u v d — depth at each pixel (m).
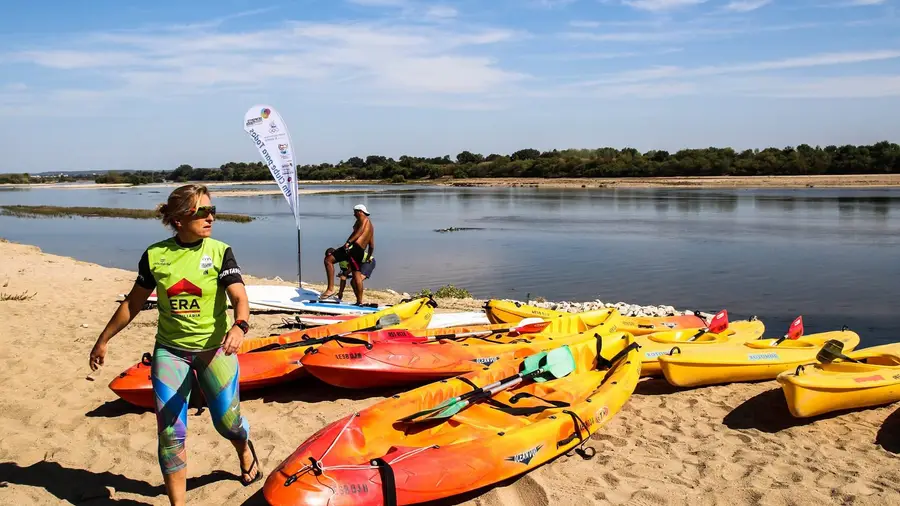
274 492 3.82
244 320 3.82
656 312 13.30
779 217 35.25
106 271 15.97
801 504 4.49
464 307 12.95
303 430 5.68
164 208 3.78
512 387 6.00
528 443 4.69
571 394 5.95
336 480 3.91
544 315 9.46
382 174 129.00
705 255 22.23
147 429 5.64
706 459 5.24
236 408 4.09
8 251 19.84
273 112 11.26
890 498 4.58
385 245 26.33
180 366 3.86
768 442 5.65
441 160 135.12
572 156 105.62
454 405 5.16
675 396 6.87
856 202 44.50
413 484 4.08
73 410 6.06
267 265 21.53
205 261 3.81
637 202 50.56
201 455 5.05
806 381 5.86
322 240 29.02
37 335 8.77
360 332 7.34
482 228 32.91
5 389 6.53
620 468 5.04
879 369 6.40
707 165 89.00
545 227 32.84
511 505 4.45
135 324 9.70
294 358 6.74
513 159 124.88
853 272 18.36
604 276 18.58
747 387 7.13
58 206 56.78
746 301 14.94
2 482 4.50
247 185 118.19
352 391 6.84
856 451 5.48
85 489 4.48
